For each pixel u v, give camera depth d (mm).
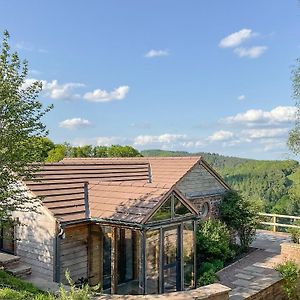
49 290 8859
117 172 15812
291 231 17312
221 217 18125
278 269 13219
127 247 11922
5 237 11094
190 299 8312
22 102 8750
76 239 10992
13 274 10258
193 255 12305
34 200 9953
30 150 8844
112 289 10977
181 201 11734
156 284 10750
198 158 17453
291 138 14992
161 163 18219
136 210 10609
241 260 15828
